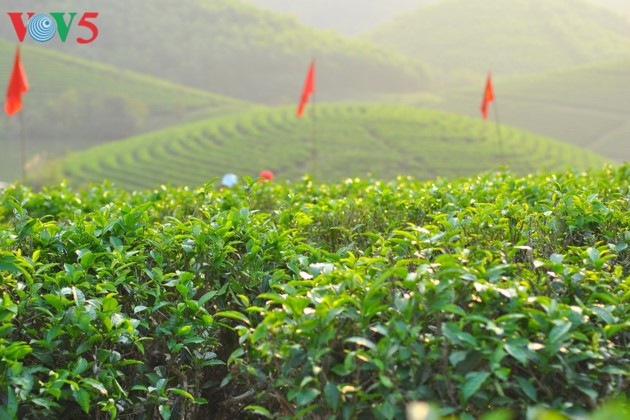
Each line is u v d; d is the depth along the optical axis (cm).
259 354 270
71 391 268
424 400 225
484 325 233
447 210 426
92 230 343
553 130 13012
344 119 10575
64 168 8494
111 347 292
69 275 297
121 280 303
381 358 226
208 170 8525
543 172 609
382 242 311
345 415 228
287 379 244
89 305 283
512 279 268
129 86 15725
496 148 9006
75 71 15838
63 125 13700
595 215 350
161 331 307
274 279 313
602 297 252
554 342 220
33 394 271
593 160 8650
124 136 13725
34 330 279
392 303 256
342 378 251
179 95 15925
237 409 331
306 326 231
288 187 630
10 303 261
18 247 346
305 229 436
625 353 240
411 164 8462
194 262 342
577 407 223
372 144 9344
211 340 313
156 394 302
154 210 549
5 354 246
